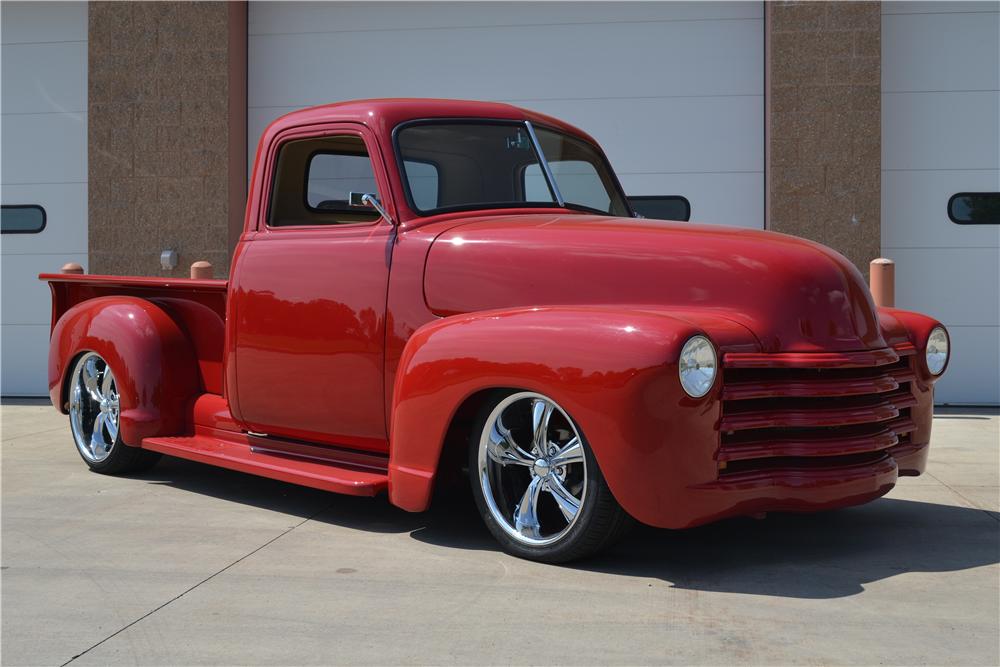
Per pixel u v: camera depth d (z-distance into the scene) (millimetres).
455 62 8164
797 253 3457
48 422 7164
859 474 3346
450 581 3191
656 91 7934
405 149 4066
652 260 3473
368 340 3945
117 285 5184
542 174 4391
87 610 2930
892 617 2826
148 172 8281
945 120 7691
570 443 3311
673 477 3043
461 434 3750
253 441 4598
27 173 8734
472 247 3734
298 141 4371
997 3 7621
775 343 3266
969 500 4422
